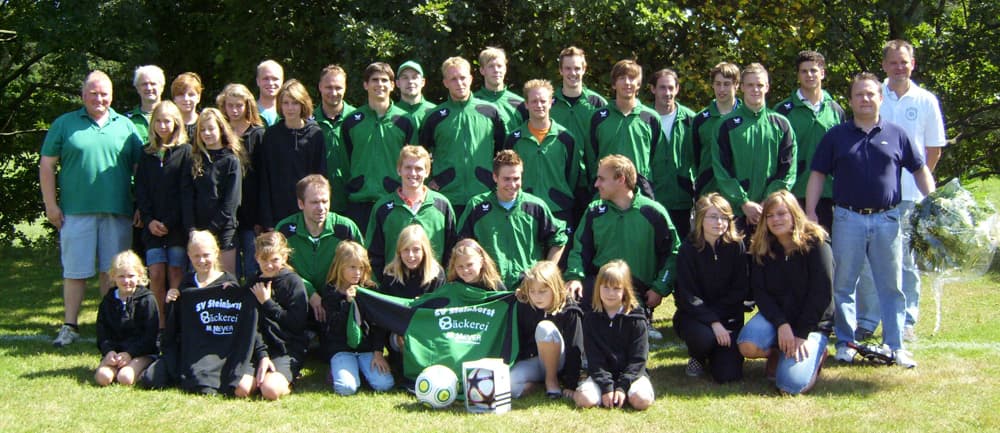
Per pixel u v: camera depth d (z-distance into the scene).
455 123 7.27
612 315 5.55
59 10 10.88
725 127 7.10
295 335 5.99
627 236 6.43
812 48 12.99
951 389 5.60
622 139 7.34
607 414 5.21
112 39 10.89
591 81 11.43
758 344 5.80
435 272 6.09
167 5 11.91
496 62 7.57
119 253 6.67
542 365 5.89
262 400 5.53
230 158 6.79
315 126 7.17
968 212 6.09
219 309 5.96
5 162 15.80
